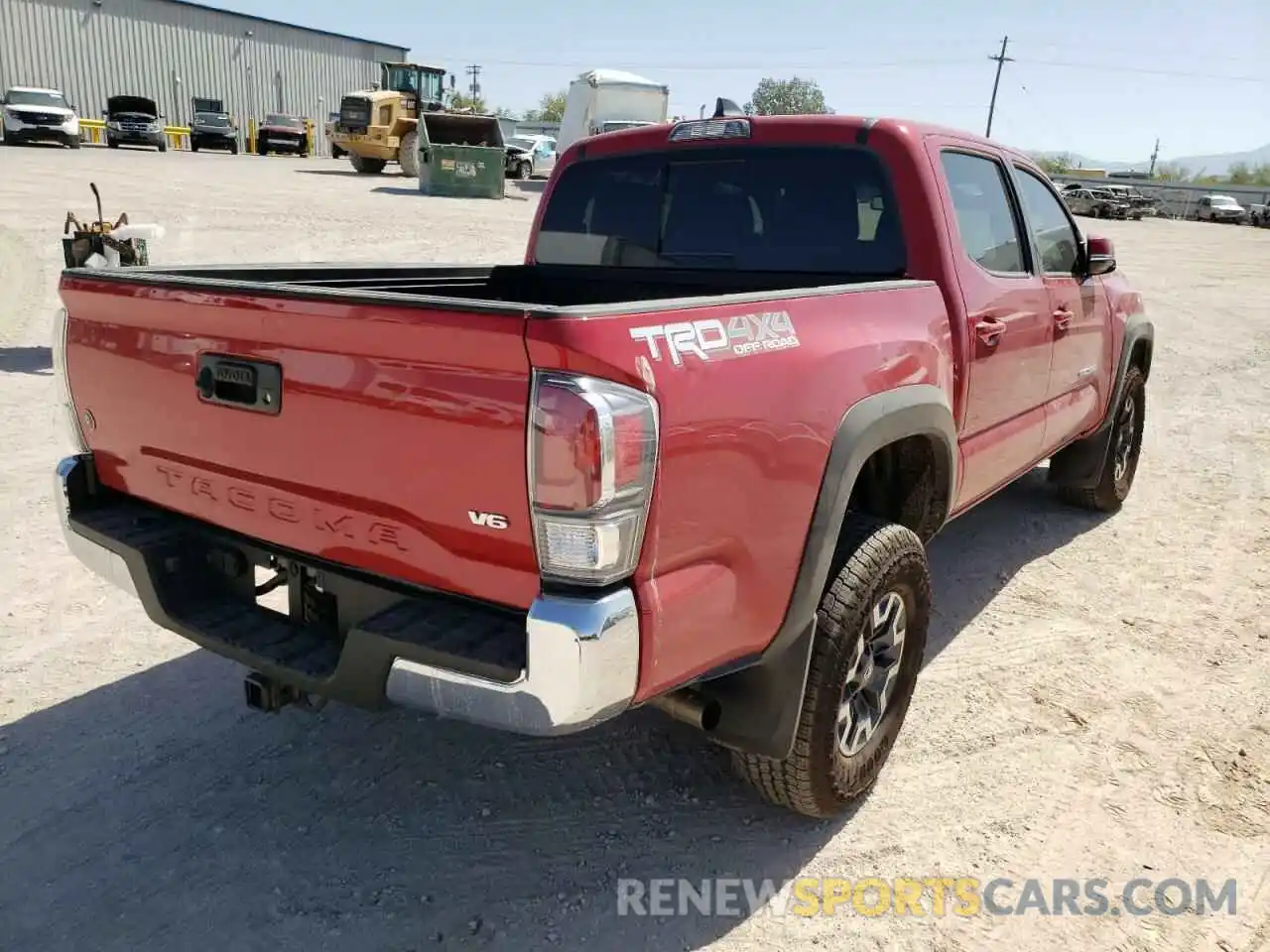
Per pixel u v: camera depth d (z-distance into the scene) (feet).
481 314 6.61
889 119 11.78
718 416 7.44
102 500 10.04
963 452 12.21
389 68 100.32
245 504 8.62
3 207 52.80
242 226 52.90
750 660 8.44
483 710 7.00
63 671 12.41
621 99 94.73
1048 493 21.35
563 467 6.50
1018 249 13.75
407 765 10.90
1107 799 10.69
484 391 6.79
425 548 7.52
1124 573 16.94
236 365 8.16
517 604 7.20
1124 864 9.71
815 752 9.13
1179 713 12.46
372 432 7.43
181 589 9.16
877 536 9.50
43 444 20.83
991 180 13.32
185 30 156.56
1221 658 13.93
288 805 10.12
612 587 6.88
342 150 99.19
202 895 8.84
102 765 10.62
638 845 9.74
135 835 9.58
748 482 7.82
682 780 10.78
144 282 8.62
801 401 8.32
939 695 12.73
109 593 14.55
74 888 8.87
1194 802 10.68
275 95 171.73
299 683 8.05
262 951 8.25
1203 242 106.63
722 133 12.71
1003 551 17.81
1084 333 15.83
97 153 102.58
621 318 6.77
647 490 6.86
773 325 8.29
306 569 8.58
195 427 8.69
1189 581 16.67
